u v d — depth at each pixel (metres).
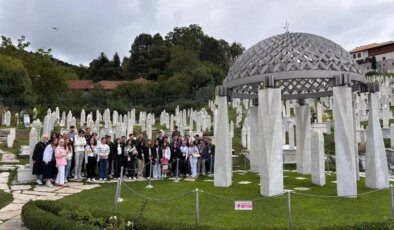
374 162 13.58
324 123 27.52
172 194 12.07
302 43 13.34
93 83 75.88
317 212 9.59
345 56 13.51
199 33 90.00
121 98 57.25
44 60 52.47
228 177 14.02
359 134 22.16
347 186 11.84
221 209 9.95
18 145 22.31
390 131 22.53
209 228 7.05
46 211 8.31
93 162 15.16
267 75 12.58
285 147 22.69
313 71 12.41
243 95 16.72
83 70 91.50
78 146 15.11
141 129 29.44
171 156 17.22
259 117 12.52
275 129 12.19
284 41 13.73
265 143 12.16
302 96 16.45
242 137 24.36
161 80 66.50
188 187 13.61
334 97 12.34
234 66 14.82
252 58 13.80
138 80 70.25
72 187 13.39
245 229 6.98
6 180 14.25
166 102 56.09
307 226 7.28
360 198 11.48
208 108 44.69
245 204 9.30
